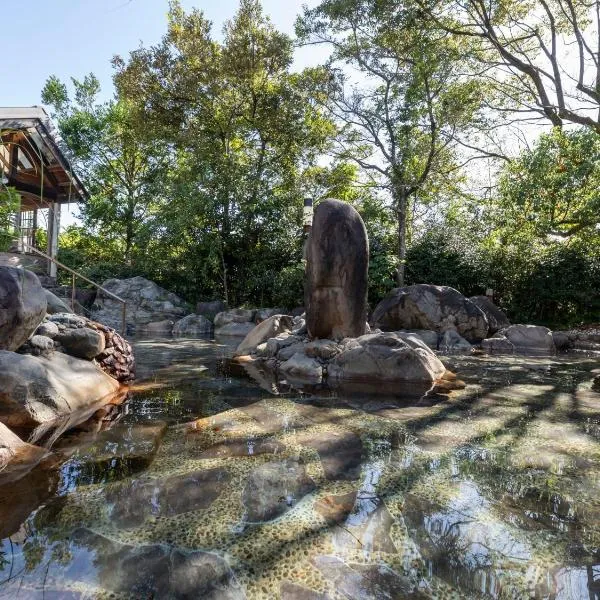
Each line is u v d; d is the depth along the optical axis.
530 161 9.55
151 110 16.69
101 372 3.83
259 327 6.86
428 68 12.52
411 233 15.16
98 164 19.53
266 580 1.31
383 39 13.63
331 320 5.38
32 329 3.32
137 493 1.85
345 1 12.89
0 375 2.77
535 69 13.38
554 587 1.30
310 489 1.93
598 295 11.59
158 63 15.88
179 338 9.77
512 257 12.20
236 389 3.99
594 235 10.83
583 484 2.03
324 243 5.30
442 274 12.74
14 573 1.30
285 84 16.02
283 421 2.96
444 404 3.54
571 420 3.12
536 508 1.79
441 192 16.34
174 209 14.18
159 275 15.05
